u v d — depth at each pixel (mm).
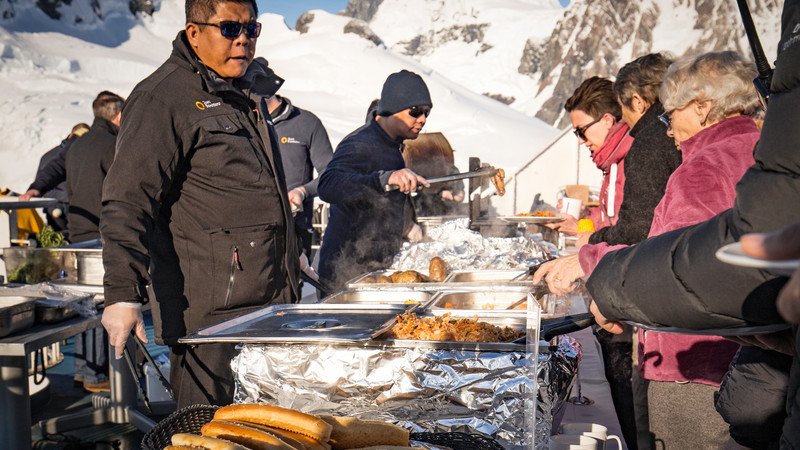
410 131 3361
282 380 1540
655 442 1818
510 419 1421
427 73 87562
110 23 104562
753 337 1118
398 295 2453
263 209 2031
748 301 865
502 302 2395
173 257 1990
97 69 78562
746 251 469
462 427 1449
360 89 79500
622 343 2430
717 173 1523
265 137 2090
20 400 2566
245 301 2004
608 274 1052
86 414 3604
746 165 1533
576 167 8227
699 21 154500
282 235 2107
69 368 4805
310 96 75750
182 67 1930
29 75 69000
